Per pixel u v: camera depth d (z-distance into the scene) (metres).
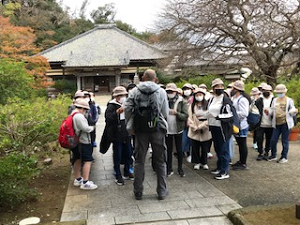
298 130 7.79
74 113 4.28
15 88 9.06
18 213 3.55
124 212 3.52
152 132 3.78
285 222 2.96
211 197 3.92
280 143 7.43
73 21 50.72
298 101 8.55
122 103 4.53
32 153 5.22
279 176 4.73
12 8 39.09
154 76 3.89
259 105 5.72
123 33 38.72
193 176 4.86
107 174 5.15
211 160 5.93
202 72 18.11
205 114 4.67
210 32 15.16
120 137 4.46
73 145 4.19
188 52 16.64
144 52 34.44
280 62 14.88
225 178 4.68
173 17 16.56
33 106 5.81
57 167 5.57
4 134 4.83
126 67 32.34
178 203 3.75
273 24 13.86
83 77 33.91
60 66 33.19
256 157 6.02
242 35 14.78
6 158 3.77
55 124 5.34
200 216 3.37
